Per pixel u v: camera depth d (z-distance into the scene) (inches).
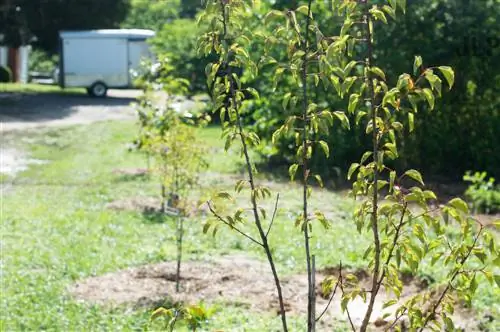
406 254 154.0
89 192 677.3
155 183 725.9
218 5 162.6
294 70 156.8
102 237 498.6
